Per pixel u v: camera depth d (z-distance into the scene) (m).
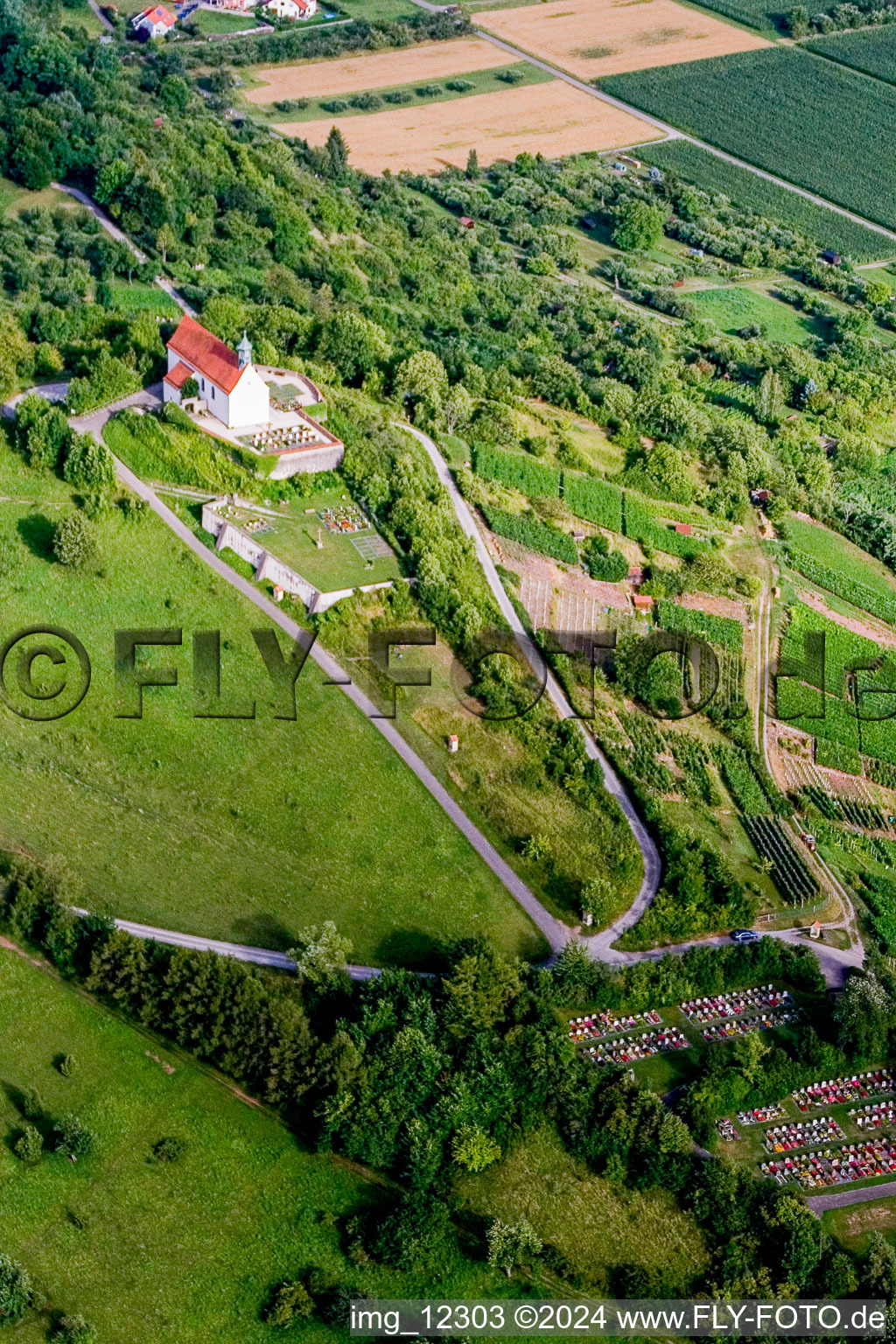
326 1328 152.62
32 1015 169.75
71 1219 155.62
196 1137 162.62
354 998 170.38
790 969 184.75
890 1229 163.62
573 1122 165.25
